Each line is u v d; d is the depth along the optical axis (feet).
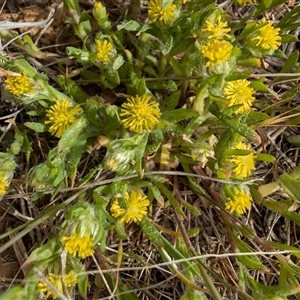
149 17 0.51
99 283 0.49
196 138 0.50
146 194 0.51
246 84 0.43
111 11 0.55
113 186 0.44
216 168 0.46
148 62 0.51
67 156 0.46
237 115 0.43
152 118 0.42
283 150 0.55
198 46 0.43
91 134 0.47
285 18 0.49
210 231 0.53
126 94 0.51
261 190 0.49
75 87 0.47
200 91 0.44
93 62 0.46
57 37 0.55
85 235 0.40
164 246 0.45
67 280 0.42
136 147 0.43
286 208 0.47
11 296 0.40
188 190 0.52
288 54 0.57
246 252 0.47
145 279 0.51
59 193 0.49
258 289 0.46
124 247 0.52
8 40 0.52
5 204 0.51
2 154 0.45
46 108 0.46
